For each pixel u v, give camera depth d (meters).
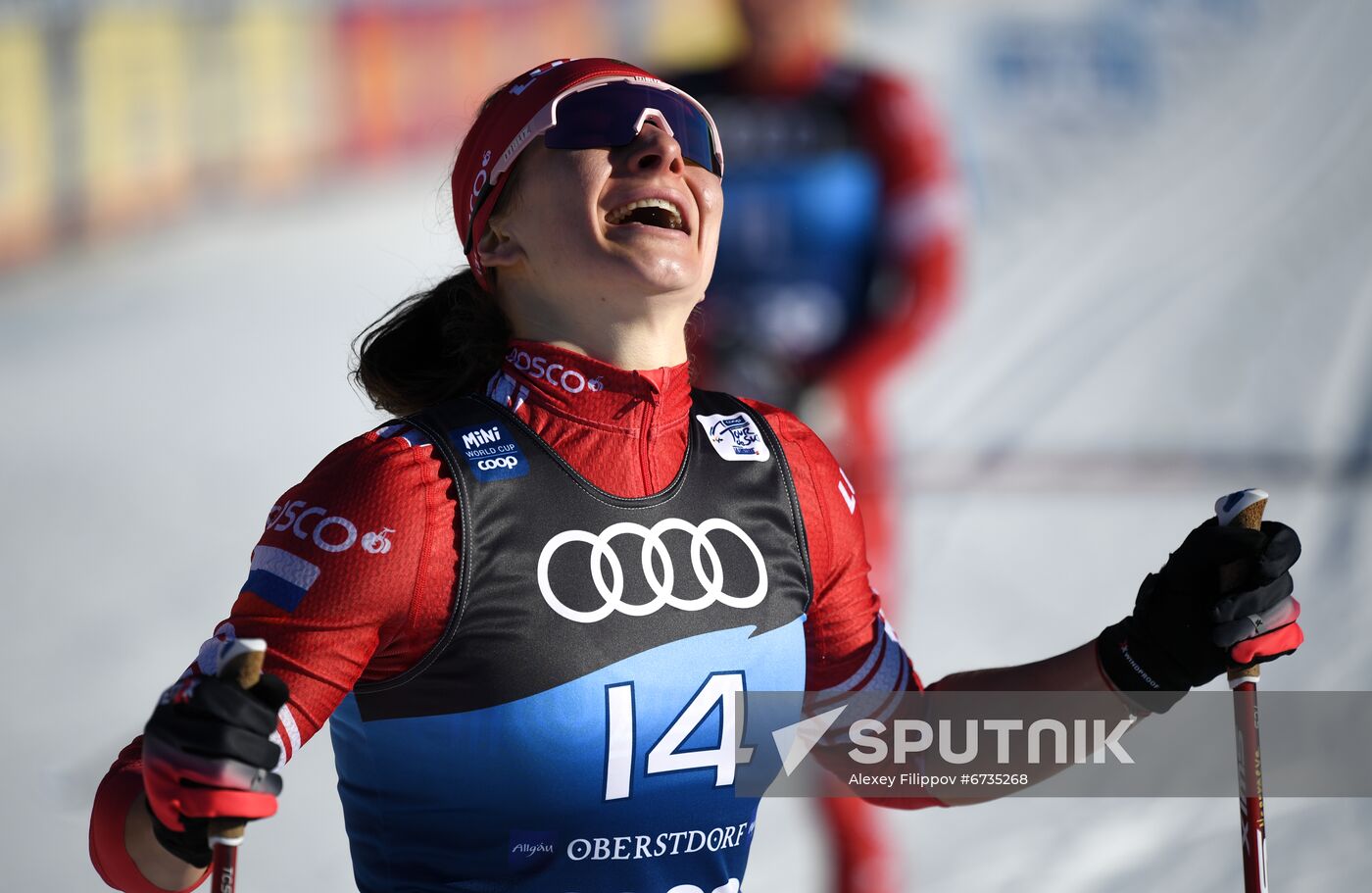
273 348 17.92
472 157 6.13
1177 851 14.76
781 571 5.87
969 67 18.03
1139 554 17.84
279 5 17.81
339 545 5.13
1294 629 6.15
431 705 5.28
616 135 5.72
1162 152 18.34
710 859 5.76
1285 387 18.31
